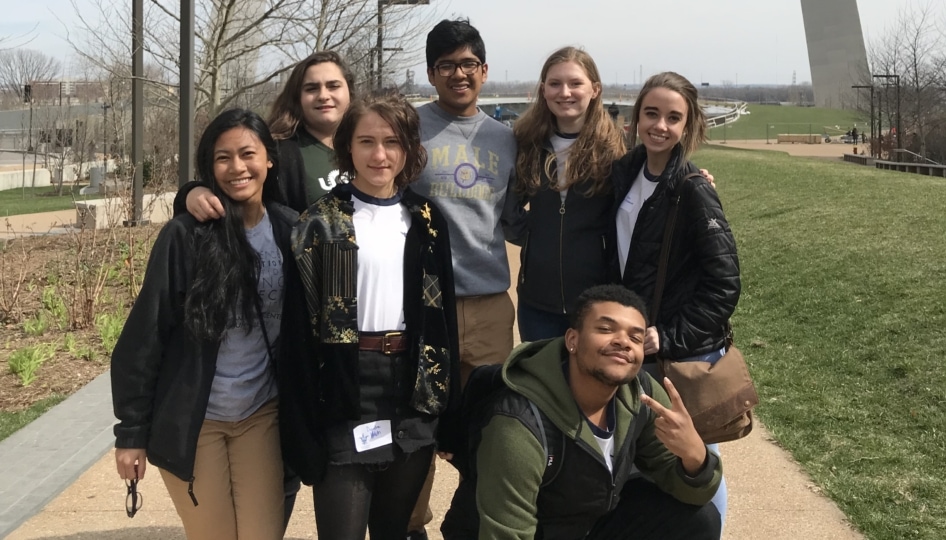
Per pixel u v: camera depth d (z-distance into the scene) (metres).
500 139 3.59
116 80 15.49
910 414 4.88
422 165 2.88
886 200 11.70
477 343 3.53
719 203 3.10
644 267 3.19
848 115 74.06
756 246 10.53
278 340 2.73
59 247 11.49
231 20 11.13
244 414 2.71
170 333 2.61
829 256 8.94
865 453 4.46
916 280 7.26
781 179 17.09
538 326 3.74
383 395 2.69
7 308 7.71
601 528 2.94
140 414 2.58
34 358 6.07
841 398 5.32
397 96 2.80
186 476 2.58
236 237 2.62
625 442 2.71
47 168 29.72
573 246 3.55
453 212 3.45
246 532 2.74
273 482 2.78
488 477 2.62
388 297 2.69
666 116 3.12
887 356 5.82
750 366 6.23
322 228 2.67
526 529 2.60
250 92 14.73
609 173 3.46
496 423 2.62
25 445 4.68
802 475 4.29
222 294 2.55
